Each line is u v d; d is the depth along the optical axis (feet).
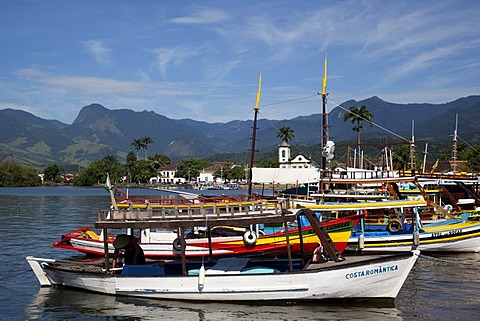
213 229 99.66
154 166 645.51
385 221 110.93
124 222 67.72
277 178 143.84
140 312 63.82
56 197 363.76
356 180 120.88
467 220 117.39
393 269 65.82
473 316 62.69
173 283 67.31
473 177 144.05
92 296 70.95
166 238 95.86
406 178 118.73
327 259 71.10
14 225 169.58
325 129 147.33
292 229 92.27
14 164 618.03
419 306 66.85
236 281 65.67
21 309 65.67
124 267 71.31
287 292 65.21
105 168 635.66
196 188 561.43
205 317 61.67
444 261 100.12
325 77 148.05
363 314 62.95
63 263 80.12
